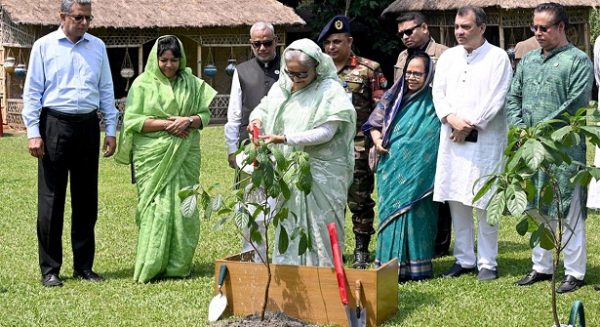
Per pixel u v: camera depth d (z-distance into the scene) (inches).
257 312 255.6
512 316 259.6
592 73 289.1
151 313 264.5
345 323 247.3
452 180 297.9
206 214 233.6
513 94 298.7
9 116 840.9
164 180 303.4
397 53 1015.6
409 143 299.0
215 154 624.4
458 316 259.6
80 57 298.2
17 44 819.4
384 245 302.4
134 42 831.7
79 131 297.6
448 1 888.3
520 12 858.8
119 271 319.3
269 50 315.3
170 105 304.5
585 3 869.2
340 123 261.9
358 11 971.9
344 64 328.8
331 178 263.3
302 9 1022.4
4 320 259.4
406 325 250.7
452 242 370.6
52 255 300.2
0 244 357.7
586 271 311.3
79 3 293.9
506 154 201.6
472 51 296.7
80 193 303.6
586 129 195.9
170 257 303.7
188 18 836.0
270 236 291.9
